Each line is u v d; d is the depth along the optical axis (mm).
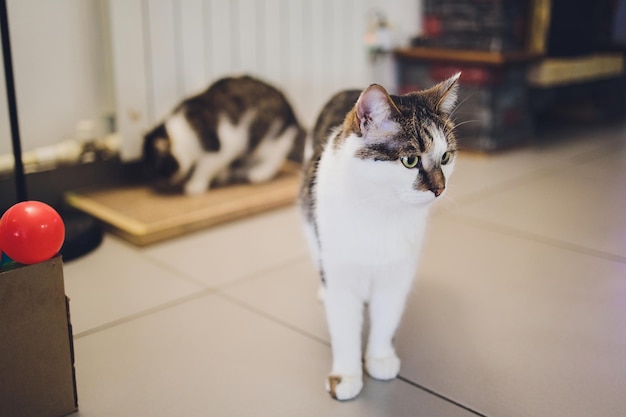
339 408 1050
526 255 1721
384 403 1064
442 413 1036
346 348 1098
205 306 1413
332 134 1177
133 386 1106
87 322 1329
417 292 1486
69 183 2045
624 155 2885
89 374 1140
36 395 978
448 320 1353
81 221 1777
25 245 910
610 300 1447
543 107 3580
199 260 1678
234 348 1236
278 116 2203
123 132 2072
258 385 1114
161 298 1450
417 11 3059
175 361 1188
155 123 2145
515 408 1048
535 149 3004
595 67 3344
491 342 1263
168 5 2068
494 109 2820
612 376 1140
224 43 2262
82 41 2033
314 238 1171
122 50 1993
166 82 2139
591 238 1852
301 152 2363
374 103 955
